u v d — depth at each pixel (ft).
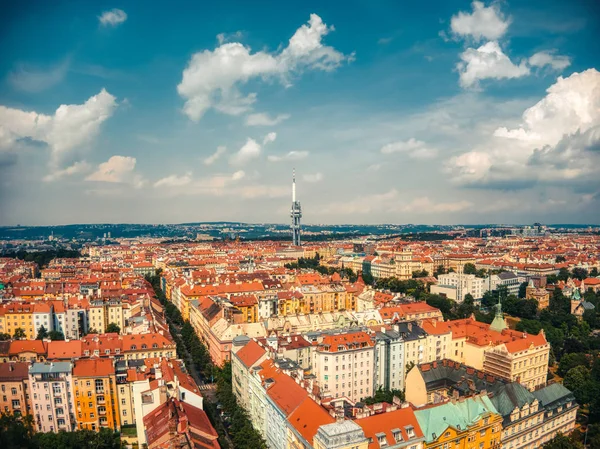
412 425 531.09
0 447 510.99
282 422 586.04
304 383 622.54
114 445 615.57
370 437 502.79
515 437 618.03
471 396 599.98
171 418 496.23
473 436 565.12
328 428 472.85
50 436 575.79
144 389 629.51
